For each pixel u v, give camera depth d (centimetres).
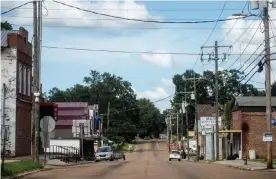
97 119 8256
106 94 12838
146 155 9606
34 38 2769
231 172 2514
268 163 2870
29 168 2502
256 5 2800
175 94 12406
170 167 2952
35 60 2777
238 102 4972
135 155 9600
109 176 2170
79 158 4747
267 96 2848
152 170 2598
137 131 13050
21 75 3912
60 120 7144
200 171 2562
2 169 1948
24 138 3969
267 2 2788
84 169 2738
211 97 12125
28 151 4109
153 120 17712
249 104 4925
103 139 8319
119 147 11100
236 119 5166
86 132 6319
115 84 13062
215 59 5291
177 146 11325
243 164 3444
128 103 13050
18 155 3756
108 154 5400
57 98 12900
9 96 3669
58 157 4022
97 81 13162
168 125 15112
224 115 6291
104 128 12200
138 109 13288
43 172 2473
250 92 11625
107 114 11650
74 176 2183
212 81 11994
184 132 13312
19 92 3825
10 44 3734
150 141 15962
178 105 12788
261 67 2961
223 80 11781
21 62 3897
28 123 4134
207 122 6831
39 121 2905
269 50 2842
